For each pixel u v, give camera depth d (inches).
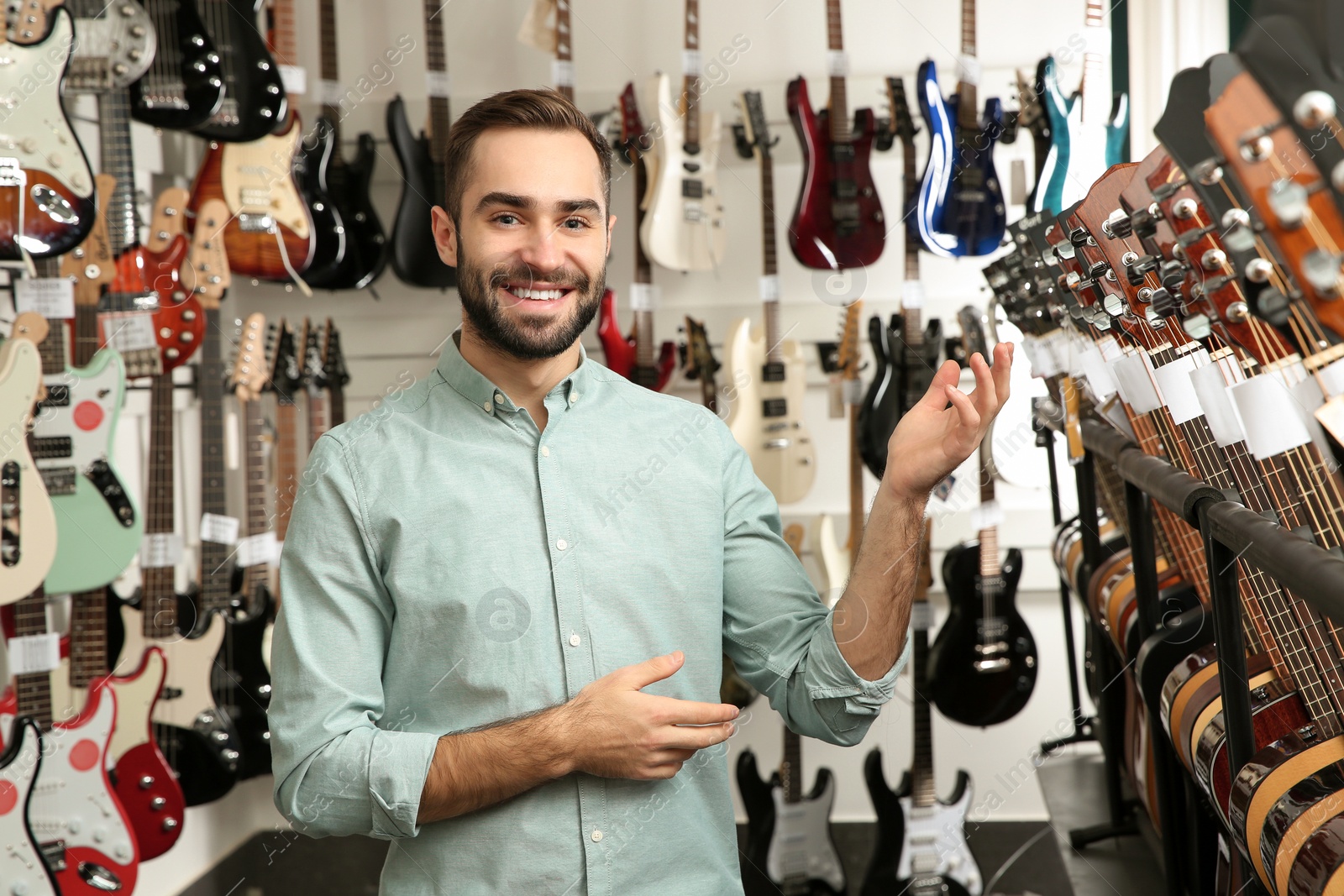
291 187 94.3
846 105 95.7
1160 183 46.2
